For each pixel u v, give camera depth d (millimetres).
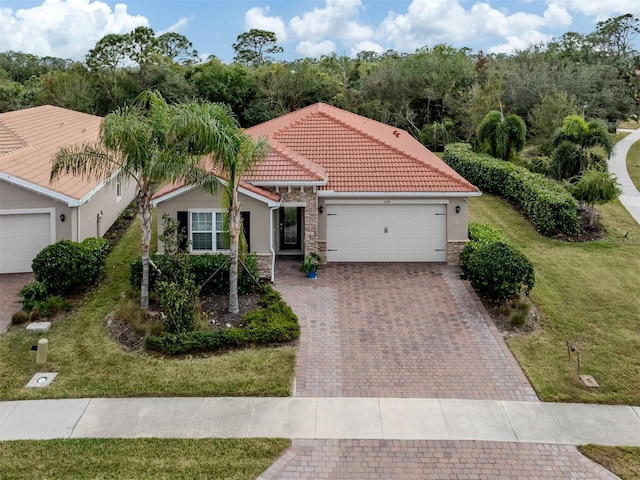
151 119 15266
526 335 15125
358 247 21250
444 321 16000
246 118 53250
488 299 17469
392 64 55750
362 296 17828
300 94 54750
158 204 18547
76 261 17453
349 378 12930
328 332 15273
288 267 20609
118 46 55250
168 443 10445
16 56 91500
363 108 51688
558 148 28375
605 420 11367
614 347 14453
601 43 83375
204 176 15344
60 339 14781
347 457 10125
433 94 51562
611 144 27641
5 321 15898
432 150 47281
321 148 23297
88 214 21797
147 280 15992
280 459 10055
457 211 20781
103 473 9586
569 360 13773
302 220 21766
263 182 19016
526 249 22062
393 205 20922
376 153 22781
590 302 17203
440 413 11531
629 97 52562
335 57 67750
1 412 11445
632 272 19641
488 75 50031
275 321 15078
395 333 15250
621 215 26672
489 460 10102
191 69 60375
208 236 18719
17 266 20125
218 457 10055
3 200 19641
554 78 47000
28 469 9664
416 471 9789
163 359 13570
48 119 32438
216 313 16047
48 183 20000
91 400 11906
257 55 90062
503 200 29578
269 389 12297
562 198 23891
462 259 20234
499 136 34531
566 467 9938
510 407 11797
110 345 14305
